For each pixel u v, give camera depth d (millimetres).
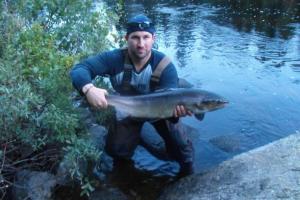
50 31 2799
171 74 2074
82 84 1955
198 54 4465
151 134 2543
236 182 1851
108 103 1922
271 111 3094
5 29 2547
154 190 2094
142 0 7715
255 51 4617
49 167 2133
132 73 2080
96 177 2139
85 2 2955
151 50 2100
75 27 2791
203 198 1835
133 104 1916
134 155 2354
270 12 6734
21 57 2086
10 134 1951
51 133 2111
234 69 4027
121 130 2178
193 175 2047
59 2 2830
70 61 2219
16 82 1981
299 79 3787
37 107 1961
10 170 2031
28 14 2801
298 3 7469
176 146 2215
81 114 2295
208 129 2777
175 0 7871
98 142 2375
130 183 2137
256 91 3486
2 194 1972
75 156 1953
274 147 2027
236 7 7156
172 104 1889
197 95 1881
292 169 1812
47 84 2021
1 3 2646
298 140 2041
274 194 1688
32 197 1929
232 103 3213
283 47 4777
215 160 2410
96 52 2723
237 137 2686
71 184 2045
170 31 5441
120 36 3029
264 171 1856
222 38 5137
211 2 7672
